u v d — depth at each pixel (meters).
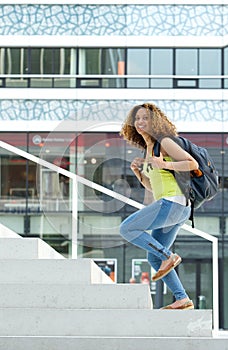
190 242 20.97
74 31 22.14
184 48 22.06
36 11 22.20
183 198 5.47
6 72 21.97
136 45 22.08
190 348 5.02
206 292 20.88
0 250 5.72
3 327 5.21
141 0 22.20
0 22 22.14
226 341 5.02
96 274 5.82
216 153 21.62
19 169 21.16
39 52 22.05
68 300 5.35
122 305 5.35
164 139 5.45
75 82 21.81
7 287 5.37
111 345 5.01
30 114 21.64
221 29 22.06
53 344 5.00
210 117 21.73
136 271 19.03
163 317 5.20
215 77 21.81
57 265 5.54
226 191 21.36
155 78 21.92
